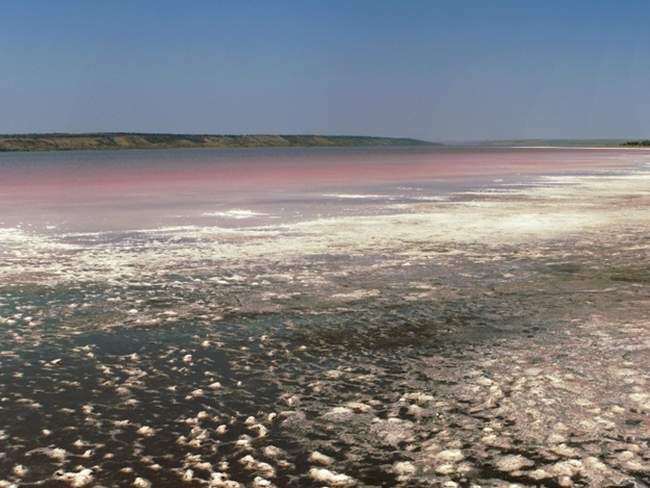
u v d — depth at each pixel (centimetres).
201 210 2378
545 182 4025
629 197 2877
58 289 1120
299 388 668
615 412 595
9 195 3123
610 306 975
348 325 895
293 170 6141
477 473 493
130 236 1723
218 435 561
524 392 645
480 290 1092
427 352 777
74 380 695
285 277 1208
